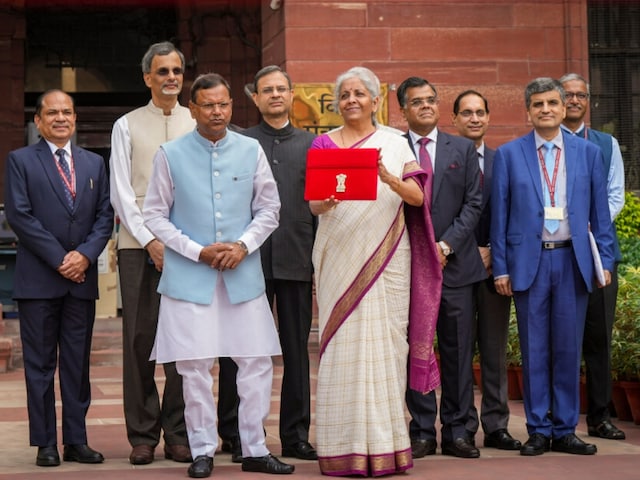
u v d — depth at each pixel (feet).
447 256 20.43
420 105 20.67
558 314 20.51
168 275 18.17
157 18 48.19
